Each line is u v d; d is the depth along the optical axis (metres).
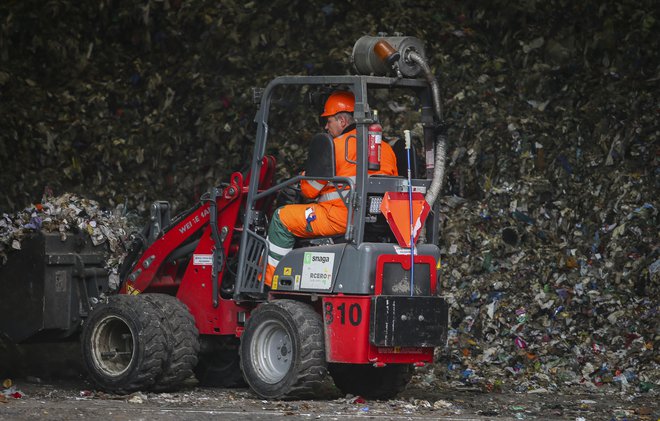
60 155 21.11
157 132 21.39
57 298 14.62
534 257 18.12
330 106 13.49
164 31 23.23
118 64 22.97
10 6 23.33
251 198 13.72
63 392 14.08
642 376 15.20
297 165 20.05
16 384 15.03
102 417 10.97
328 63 21.67
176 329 13.81
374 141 12.84
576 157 19.89
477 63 21.72
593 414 12.82
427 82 13.39
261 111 13.62
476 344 16.56
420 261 12.97
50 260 14.48
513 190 19.33
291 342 12.80
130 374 13.60
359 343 12.48
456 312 17.19
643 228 18.36
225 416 11.24
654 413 12.91
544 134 20.19
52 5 23.47
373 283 12.54
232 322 14.05
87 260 14.98
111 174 20.98
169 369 13.73
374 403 13.02
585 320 16.84
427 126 13.52
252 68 22.19
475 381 15.31
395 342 12.48
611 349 16.14
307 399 13.27
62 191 20.58
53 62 22.92
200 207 14.41
